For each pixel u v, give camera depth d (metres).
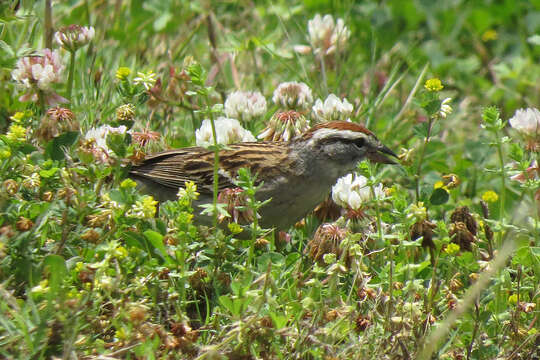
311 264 9.06
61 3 13.59
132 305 6.78
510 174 8.91
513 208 11.38
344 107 11.09
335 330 7.16
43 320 6.71
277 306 7.16
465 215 9.20
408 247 8.28
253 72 13.65
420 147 12.42
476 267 8.45
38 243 7.86
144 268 7.57
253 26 14.91
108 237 7.97
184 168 10.33
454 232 9.09
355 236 7.62
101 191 8.70
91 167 8.02
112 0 14.05
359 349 7.23
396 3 16.86
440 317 8.24
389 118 12.91
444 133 13.91
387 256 8.48
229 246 8.41
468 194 12.01
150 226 8.00
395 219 9.43
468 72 15.78
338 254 8.30
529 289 8.44
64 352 6.51
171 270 7.79
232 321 7.41
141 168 10.48
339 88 13.34
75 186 7.97
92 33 10.11
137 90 10.02
